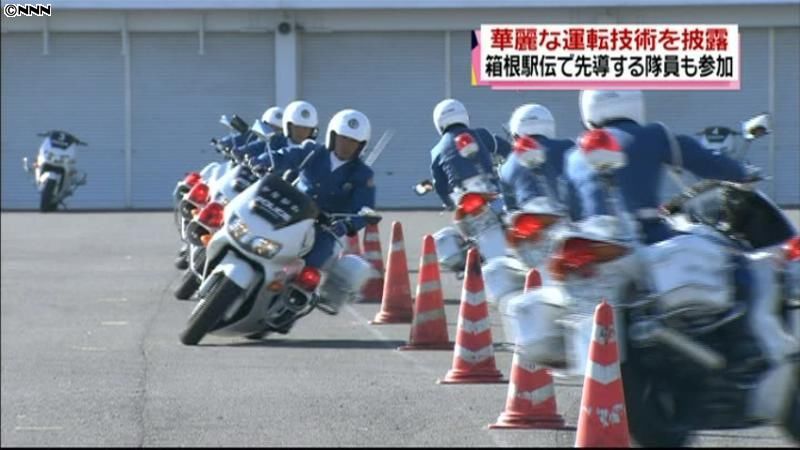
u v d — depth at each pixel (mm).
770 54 88500
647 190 19172
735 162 19469
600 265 17812
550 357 18859
